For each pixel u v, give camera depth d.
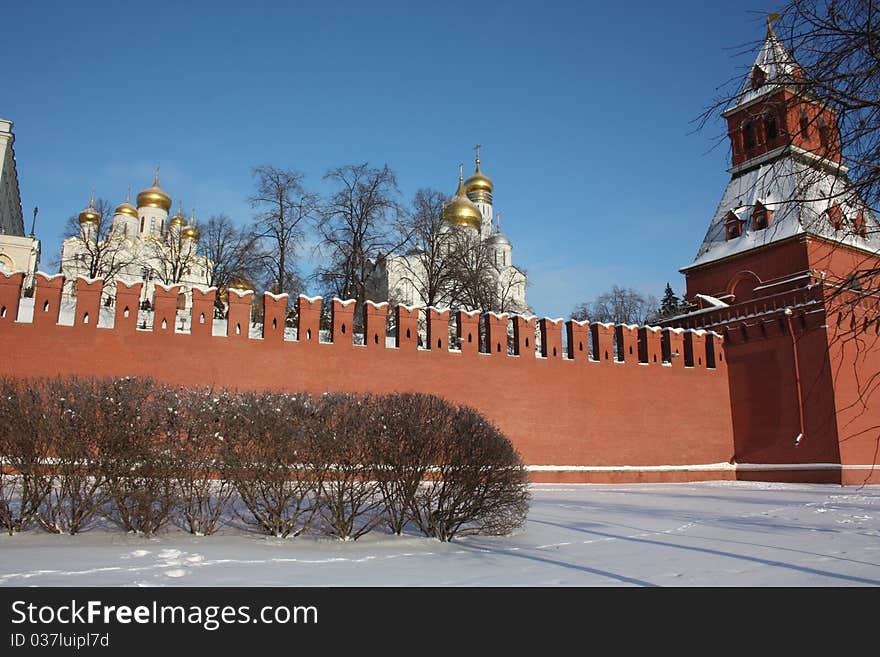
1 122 51.88
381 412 9.62
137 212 58.62
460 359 22.38
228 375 18.86
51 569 6.37
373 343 21.05
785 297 25.98
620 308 62.75
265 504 9.07
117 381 9.23
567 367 24.41
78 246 46.34
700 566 7.60
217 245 37.31
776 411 25.98
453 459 9.46
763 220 28.14
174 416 8.81
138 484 8.52
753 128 30.30
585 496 17.95
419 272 45.50
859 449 24.12
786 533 10.70
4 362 16.64
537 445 23.12
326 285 32.56
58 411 8.59
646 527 11.33
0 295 16.92
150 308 39.31
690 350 27.38
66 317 18.91
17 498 8.69
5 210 56.00
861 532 10.87
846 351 24.67
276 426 9.02
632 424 25.22
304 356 19.94
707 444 26.70
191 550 7.70
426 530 9.40
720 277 29.25
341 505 9.02
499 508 9.76
